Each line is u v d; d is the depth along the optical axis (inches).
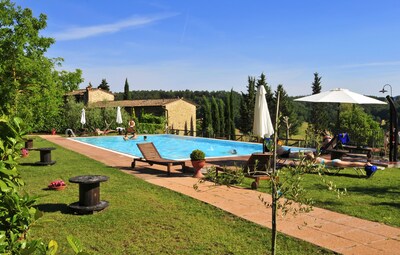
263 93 362.6
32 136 1178.6
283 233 232.5
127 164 547.8
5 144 119.3
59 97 959.0
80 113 1397.6
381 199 318.3
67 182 401.1
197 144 1053.2
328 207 291.7
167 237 226.7
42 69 832.3
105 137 1190.3
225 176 187.8
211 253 201.5
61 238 222.8
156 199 323.0
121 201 314.5
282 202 301.9
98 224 251.4
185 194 341.7
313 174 444.5
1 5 803.4
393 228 242.1
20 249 94.9
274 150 164.7
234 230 240.1
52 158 613.0
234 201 317.4
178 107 1925.4
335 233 232.2
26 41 806.5
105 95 2167.8
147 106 1873.8
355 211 281.0
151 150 515.8
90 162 565.0
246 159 590.2
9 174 108.9
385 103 568.4
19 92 773.3
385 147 659.4
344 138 624.7
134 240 221.3
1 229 104.9
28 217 108.6
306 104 2324.1
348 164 436.5
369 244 213.0
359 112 1497.3
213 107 1951.3
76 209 273.3
